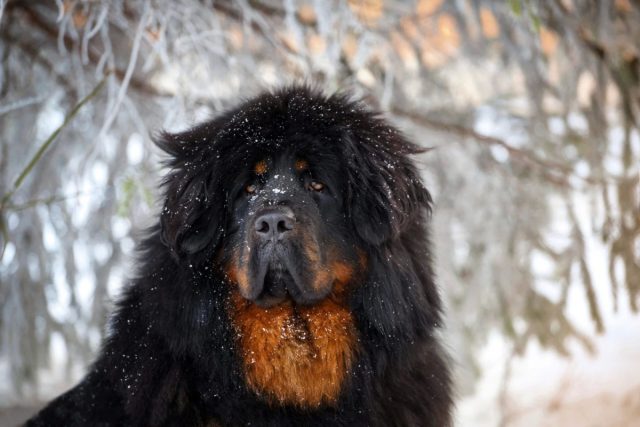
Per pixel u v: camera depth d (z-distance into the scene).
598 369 9.34
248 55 6.31
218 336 3.71
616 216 6.57
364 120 4.04
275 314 3.77
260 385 3.72
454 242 8.22
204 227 3.78
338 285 3.81
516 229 7.89
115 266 7.94
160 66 6.59
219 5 6.24
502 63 7.39
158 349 3.72
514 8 4.96
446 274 8.00
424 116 7.29
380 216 3.79
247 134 3.86
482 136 7.09
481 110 8.06
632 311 6.60
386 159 3.88
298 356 3.76
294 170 3.82
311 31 6.44
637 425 7.38
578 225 7.34
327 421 3.71
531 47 6.44
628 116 6.47
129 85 6.37
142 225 7.06
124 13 5.93
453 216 8.16
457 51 7.42
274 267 3.61
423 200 4.07
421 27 6.77
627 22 6.24
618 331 11.31
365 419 3.71
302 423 3.72
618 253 6.53
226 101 6.00
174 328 3.69
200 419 3.67
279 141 3.82
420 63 7.07
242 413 3.68
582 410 7.90
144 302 3.81
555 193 7.90
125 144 7.09
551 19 6.18
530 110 7.34
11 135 6.99
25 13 6.20
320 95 4.14
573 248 7.37
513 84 8.08
